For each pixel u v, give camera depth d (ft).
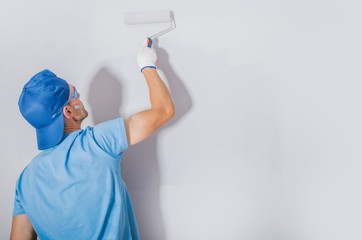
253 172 3.99
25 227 3.42
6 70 4.09
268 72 3.91
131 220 3.69
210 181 4.04
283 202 4.00
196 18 3.90
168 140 4.02
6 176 4.21
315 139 3.92
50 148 3.22
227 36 3.89
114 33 3.96
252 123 3.95
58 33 4.01
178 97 3.97
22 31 4.04
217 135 3.98
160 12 3.76
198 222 4.10
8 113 4.13
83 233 3.15
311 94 3.90
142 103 3.99
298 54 3.88
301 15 3.85
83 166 3.03
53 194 3.04
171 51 3.94
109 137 3.06
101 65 4.00
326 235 4.00
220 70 3.92
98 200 3.09
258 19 3.87
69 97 3.26
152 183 4.09
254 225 4.05
